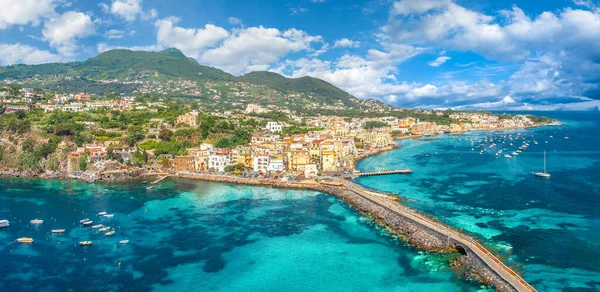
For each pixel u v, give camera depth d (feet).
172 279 361.71
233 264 391.45
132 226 501.15
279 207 586.45
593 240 425.28
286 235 466.70
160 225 505.25
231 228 492.54
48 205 598.75
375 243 438.81
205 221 520.42
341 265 385.50
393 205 548.31
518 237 437.58
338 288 342.64
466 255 386.73
